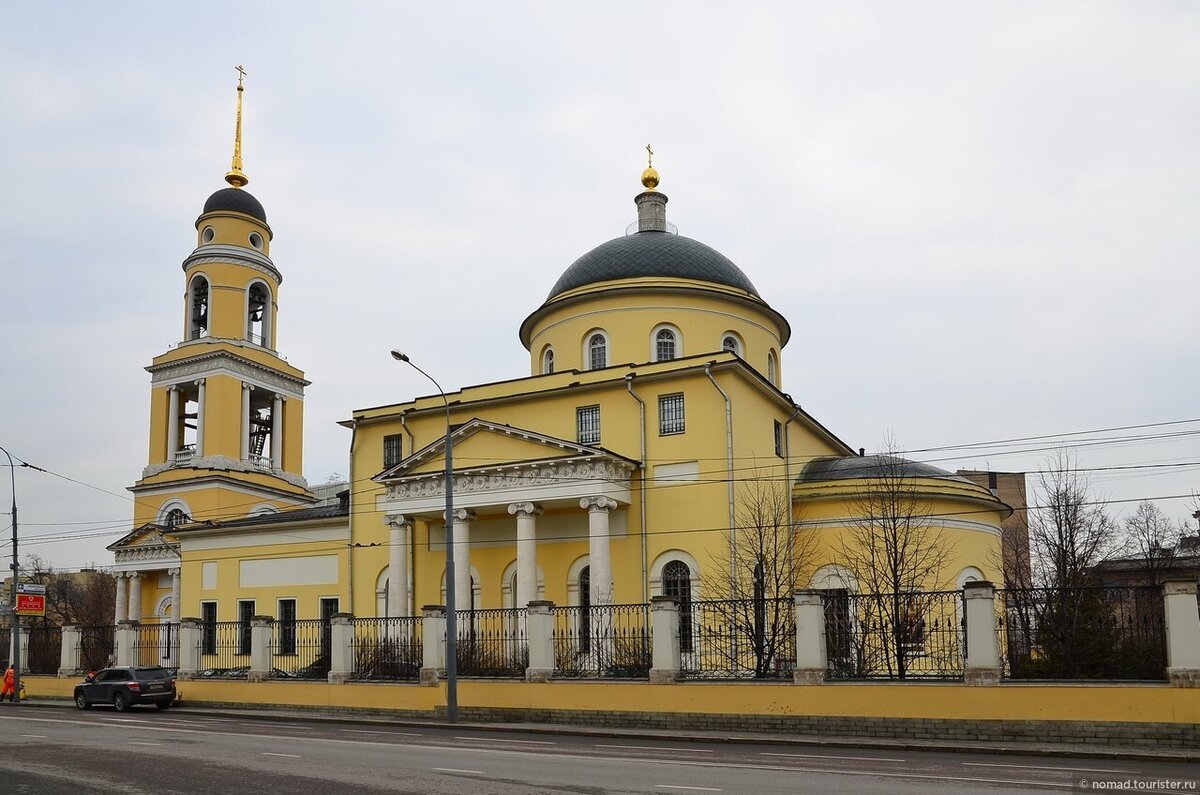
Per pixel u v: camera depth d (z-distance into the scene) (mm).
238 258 58719
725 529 34188
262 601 45344
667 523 35281
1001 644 24047
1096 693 20562
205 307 59250
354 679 32125
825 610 25047
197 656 37094
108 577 91250
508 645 30297
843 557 36344
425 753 18875
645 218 47531
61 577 101188
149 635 41000
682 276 42844
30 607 43625
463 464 37188
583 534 36719
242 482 55719
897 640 25266
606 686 26344
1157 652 21781
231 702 34688
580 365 42750
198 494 54562
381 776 15328
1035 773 15797
